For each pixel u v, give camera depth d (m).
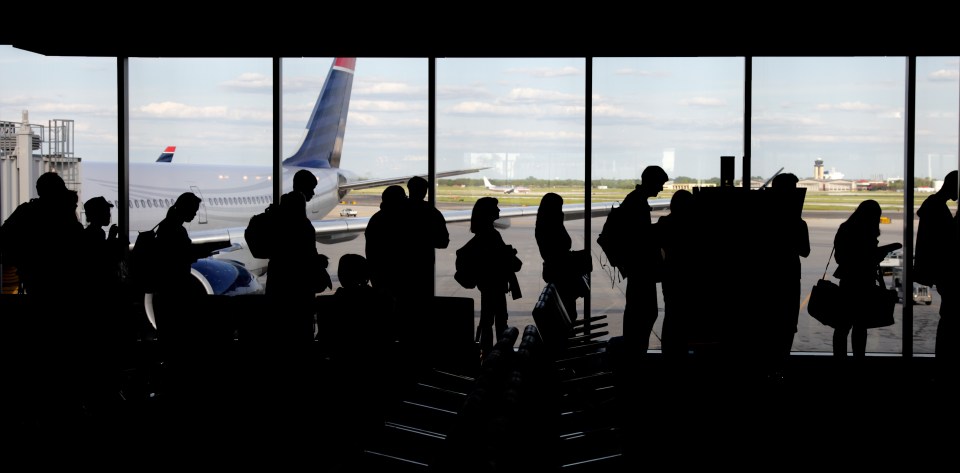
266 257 6.36
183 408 5.00
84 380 5.49
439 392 4.86
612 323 8.37
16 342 5.23
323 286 6.48
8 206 8.73
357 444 4.45
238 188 11.13
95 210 6.18
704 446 4.84
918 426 5.53
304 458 4.45
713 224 4.37
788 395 6.48
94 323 5.50
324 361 4.85
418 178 7.04
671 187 8.34
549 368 4.16
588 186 8.34
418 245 6.82
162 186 10.26
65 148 8.86
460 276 7.15
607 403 4.97
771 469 4.56
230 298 4.98
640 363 6.51
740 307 4.39
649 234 6.63
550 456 3.77
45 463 4.67
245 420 4.88
